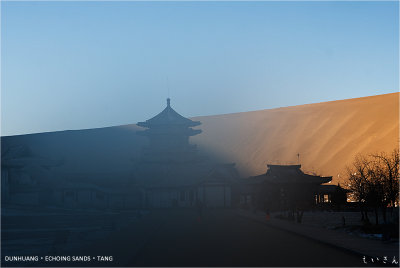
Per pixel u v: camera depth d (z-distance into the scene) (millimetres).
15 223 63469
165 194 105875
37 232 50219
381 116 197625
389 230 27094
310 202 91312
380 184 47281
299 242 29031
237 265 19812
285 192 84062
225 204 103375
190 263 20547
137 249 25812
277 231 38406
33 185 98688
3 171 93500
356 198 57406
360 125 196125
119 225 56000
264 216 64000
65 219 67375
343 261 20594
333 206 90125
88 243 38906
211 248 26172
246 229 40875
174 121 128500
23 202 96750
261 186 90562
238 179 104125
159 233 36906
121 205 104062
